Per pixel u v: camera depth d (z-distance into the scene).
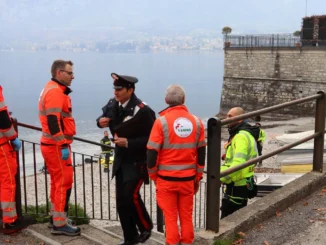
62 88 4.76
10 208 4.89
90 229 5.50
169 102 4.04
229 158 5.44
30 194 16.41
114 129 4.34
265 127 38.28
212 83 142.25
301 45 44.25
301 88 44.28
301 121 39.78
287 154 14.38
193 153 4.04
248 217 4.74
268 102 46.88
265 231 4.68
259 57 47.19
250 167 5.39
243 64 48.62
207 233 4.42
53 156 4.81
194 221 10.95
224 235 4.41
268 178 11.81
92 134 58.12
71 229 5.01
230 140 5.49
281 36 46.22
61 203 4.95
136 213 4.46
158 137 3.91
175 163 3.97
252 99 48.22
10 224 4.91
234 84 49.66
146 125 4.29
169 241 4.02
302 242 4.41
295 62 44.50
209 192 4.42
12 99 105.50
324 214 5.09
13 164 4.87
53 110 4.58
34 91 124.56
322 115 6.07
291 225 4.82
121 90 4.20
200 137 4.06
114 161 4.47
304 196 5.66
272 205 5.05
